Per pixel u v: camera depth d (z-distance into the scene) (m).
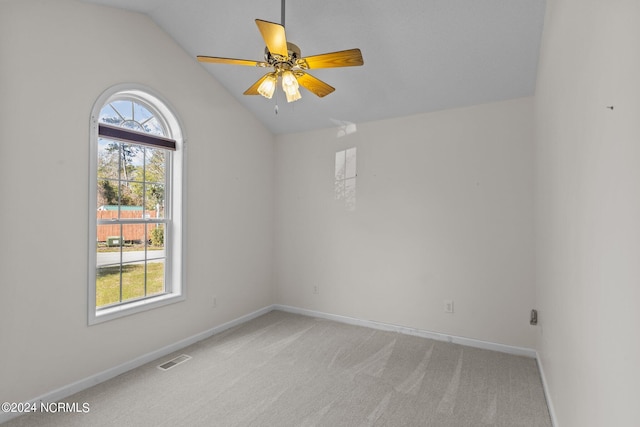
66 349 2.33
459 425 2.03
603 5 1.05
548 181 2.21
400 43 2.73
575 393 1.47
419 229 3.51
